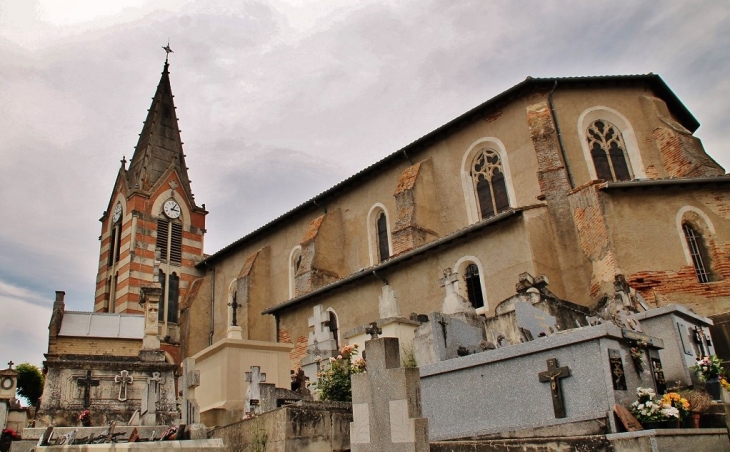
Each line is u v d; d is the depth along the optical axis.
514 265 19.28
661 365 9.72
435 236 24.75
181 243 42.31
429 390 10.07
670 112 26.00
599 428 7.89
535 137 22.05
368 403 7.88
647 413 7.82
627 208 18.86
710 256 18.50
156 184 42.69
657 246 18.39
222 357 16.86
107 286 41.38
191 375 15.72
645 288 17.84
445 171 26.00
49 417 18.38
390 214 27.69
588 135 23.16
